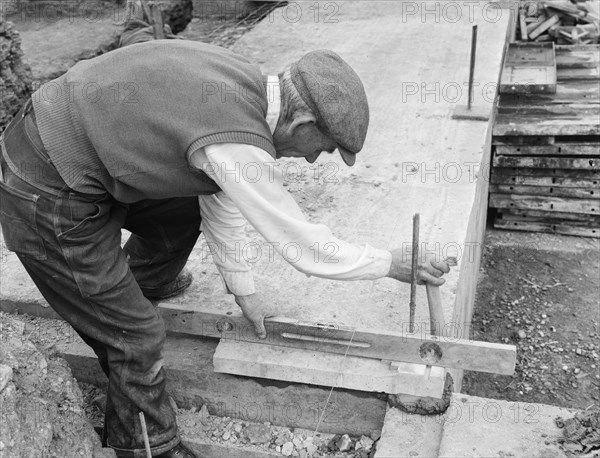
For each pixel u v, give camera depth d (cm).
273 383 272
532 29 709
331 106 203
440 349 247
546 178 499
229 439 276
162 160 206
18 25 689
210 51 214
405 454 240
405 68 509
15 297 313
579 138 486
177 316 278
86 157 213
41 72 577
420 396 252
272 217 209
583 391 392
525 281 479
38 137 217
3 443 216
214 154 200
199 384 280
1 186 225
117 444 256
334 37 580
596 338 427
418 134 420
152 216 262
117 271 232
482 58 516
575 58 583
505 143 489
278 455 269
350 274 224
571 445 231
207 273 321
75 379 271
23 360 251
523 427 241
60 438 242
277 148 220
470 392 398
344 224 344
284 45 571
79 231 221
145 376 245
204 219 245
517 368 411
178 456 259
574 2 736
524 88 512
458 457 231
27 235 226
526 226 526
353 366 258
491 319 449
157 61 208
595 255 500
